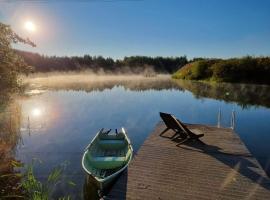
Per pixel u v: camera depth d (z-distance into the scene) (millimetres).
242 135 12609
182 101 23859
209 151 7887
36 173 8117
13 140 11328
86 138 12359
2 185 4793
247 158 7332
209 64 45875
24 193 4930
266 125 14641
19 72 9953
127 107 21016
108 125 15055
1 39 8883
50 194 6754
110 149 9016
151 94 29484
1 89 9195
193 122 15609
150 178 5965
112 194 5246
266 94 27406
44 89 35688
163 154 7562
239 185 5691
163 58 91562
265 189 5535
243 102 22719
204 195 5246
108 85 43500
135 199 5070
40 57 86750
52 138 12289
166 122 9305
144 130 13922
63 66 91438
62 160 9391
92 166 7027
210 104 21953
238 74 39281
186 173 6262
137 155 7449
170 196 5191
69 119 16438
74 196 6707
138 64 93750
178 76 55844
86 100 24922
